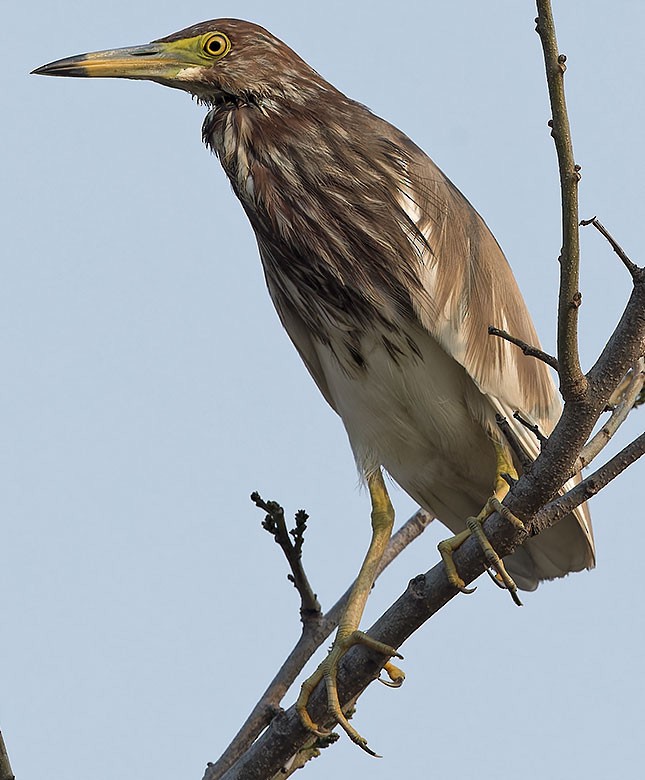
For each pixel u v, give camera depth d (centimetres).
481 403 908
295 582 816
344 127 925
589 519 932
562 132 585
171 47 934
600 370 620
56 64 933
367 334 913
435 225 907
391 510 931
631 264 605
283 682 807
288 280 941
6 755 611
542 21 581
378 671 744
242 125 924
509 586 690
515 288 967
